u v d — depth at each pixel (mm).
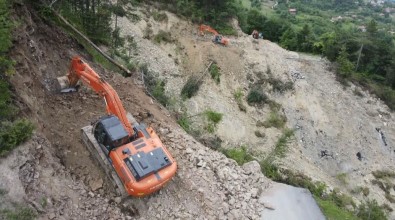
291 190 19109
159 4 50094
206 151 19047
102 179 15055
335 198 26688
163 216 15055
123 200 14594
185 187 16391
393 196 39812
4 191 12227
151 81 32469
